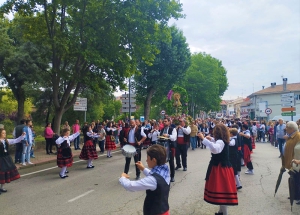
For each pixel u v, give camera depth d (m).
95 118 32.47
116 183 8.70
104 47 14.84
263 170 10.89
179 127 10.86
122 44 15.51
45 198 7.12
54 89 16.36
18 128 12.28
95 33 14.36
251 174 10.08
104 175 10.01
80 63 16.12
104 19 14.74
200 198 6.98
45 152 16.22
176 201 6.72
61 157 9.65
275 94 57.19
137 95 37.75
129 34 14.87
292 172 6.25
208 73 56.97
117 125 22.88
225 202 5.05
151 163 3.49
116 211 6.04
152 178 3.26
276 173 10.27
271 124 23.66
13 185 8.62
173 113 32.62
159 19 15.49
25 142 11.98
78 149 18.09
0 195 7.48
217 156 5.27
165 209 3.28
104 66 15.45
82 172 10.67
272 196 7.18
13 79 21.47
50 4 14.08
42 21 15.23
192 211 6.01
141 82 35.12
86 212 6.00
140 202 6.68
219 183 5.12
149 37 15.20
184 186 8.22
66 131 9.91
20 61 17.73
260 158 14.37
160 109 61.62
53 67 15.45
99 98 26.97
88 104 27.67
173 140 8.88
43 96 24.19
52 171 10.95
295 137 6.39
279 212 5.96
